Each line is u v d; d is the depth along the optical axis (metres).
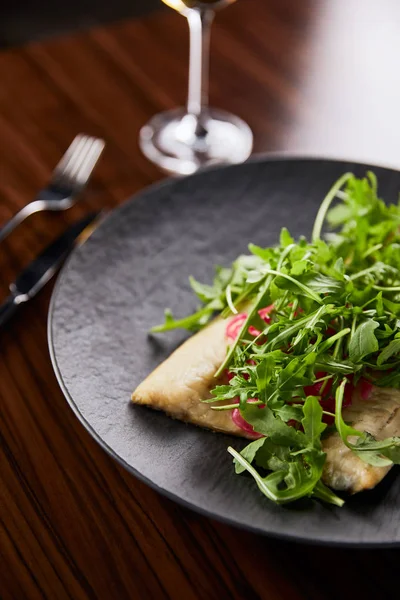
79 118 0.90
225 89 0.93
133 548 0.64
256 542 0.64
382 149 0.87
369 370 0.67
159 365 0.69
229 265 0.76
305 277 0.67
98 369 0.69
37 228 0.80
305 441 0.62
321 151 0.87
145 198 0.78
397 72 0.95
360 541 0.60
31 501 0.66
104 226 0.76
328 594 0.62
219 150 0.88
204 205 0.79
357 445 0.63
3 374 0.71
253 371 0.65
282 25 1.00
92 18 1.36
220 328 0.70
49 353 0.70
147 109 0.91
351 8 1.02
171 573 0.63
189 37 0.98
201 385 0.67
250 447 0.63
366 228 0.72
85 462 0.67
